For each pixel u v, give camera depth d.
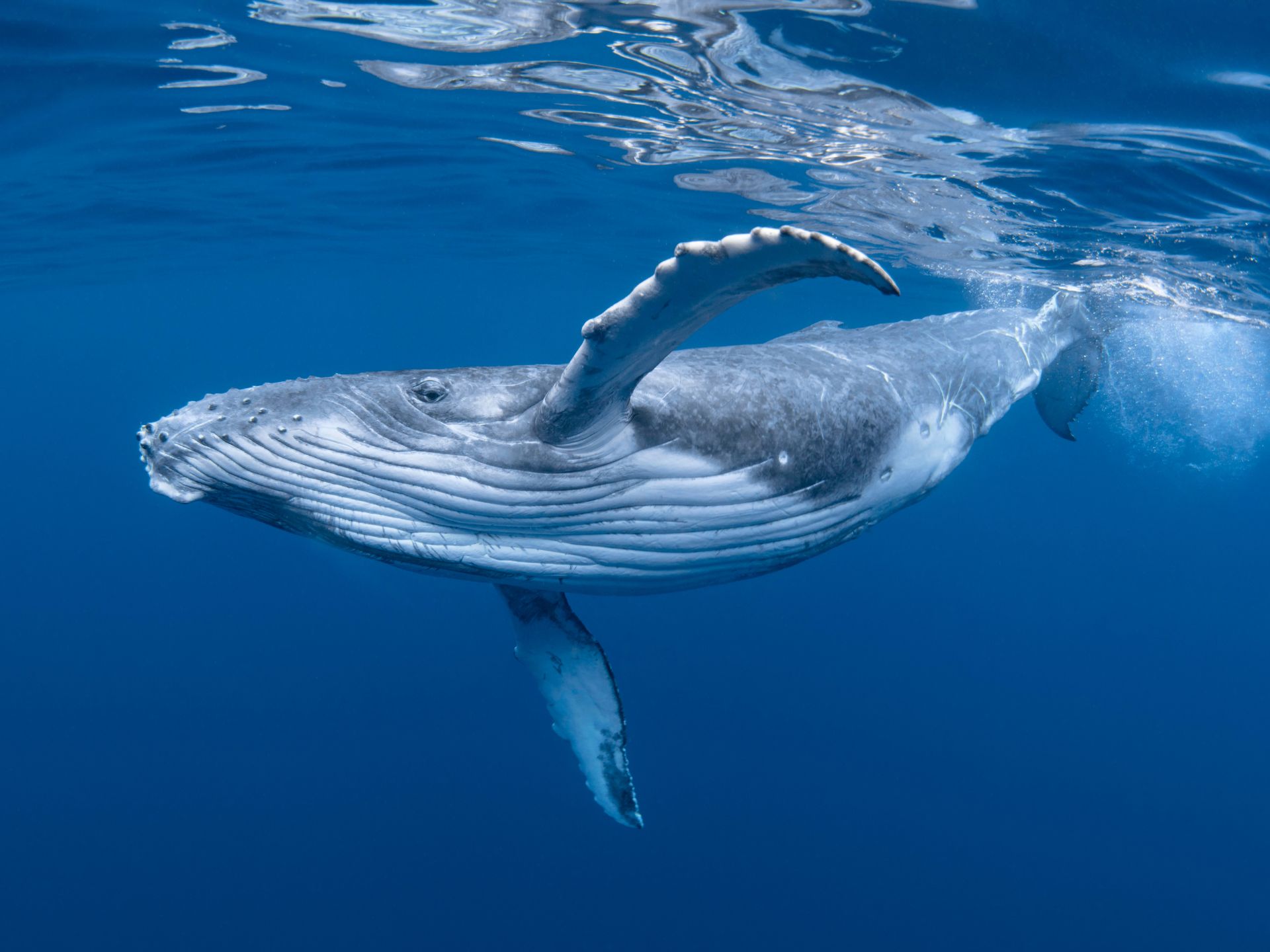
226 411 4.15
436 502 4.30
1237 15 7.71
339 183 17.56
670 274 3.08
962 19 8.47
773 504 4.85
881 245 19.31
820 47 9.35
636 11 8.93
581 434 4.11
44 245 25.06
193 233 24.30
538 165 15.59
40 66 10.95
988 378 7.23
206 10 9.51
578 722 5.86
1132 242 15.16
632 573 4.79
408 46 10.37
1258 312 19.22
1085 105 9.91
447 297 48.28
